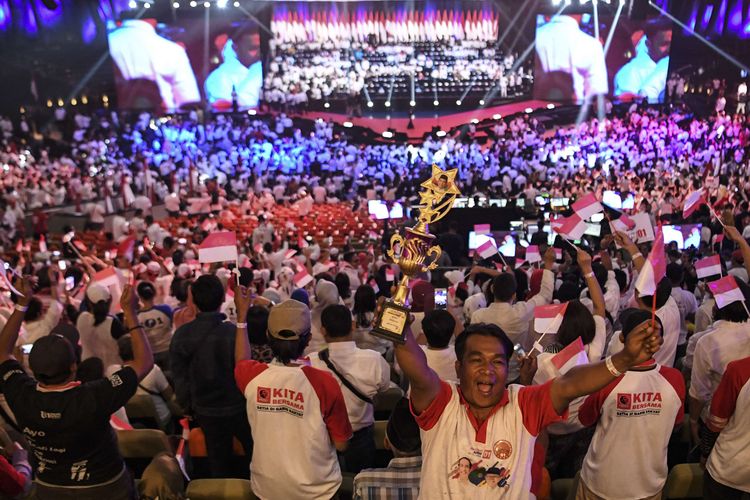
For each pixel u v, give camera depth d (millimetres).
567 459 4254
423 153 27125
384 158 27672
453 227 17266
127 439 4105
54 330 4984
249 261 10203
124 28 28984
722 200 12906
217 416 4309
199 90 29750
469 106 30047
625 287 6902
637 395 3166
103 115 29688
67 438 3018
